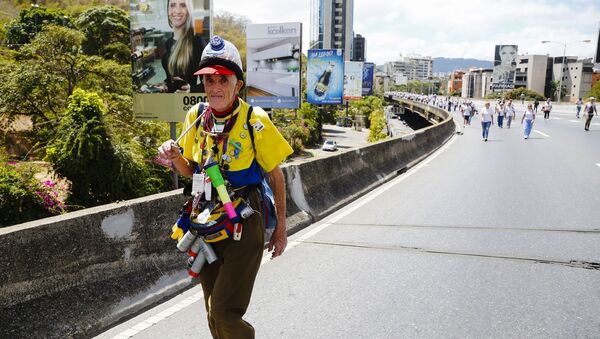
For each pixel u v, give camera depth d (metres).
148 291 4.32
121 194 9.98
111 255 4.13
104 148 9.66
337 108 80.88
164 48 9.92
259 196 2.91
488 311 4.30
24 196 8.56
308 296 4.62
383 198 9.59
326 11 173.62
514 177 12.08
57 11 59.78
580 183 11.05
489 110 23.94
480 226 7.22
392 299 4.56
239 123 2.79
